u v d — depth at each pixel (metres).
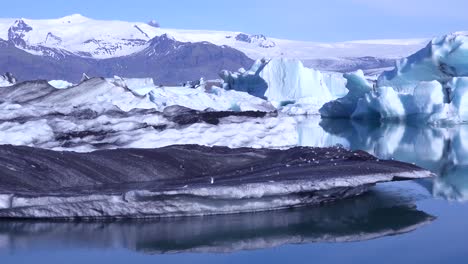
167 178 11.48
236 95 44.12
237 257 8.31
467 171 16.69
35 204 9.68
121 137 13.89
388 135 30.64
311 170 11.76
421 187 13.32
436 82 39.31
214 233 9.28
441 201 11.84
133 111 15.20
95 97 16.36
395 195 12.28
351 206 11.12
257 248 8.70
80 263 7.95
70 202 9.69
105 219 9.88
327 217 10.31
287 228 9.62
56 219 9.88
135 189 10.09
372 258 8.27
